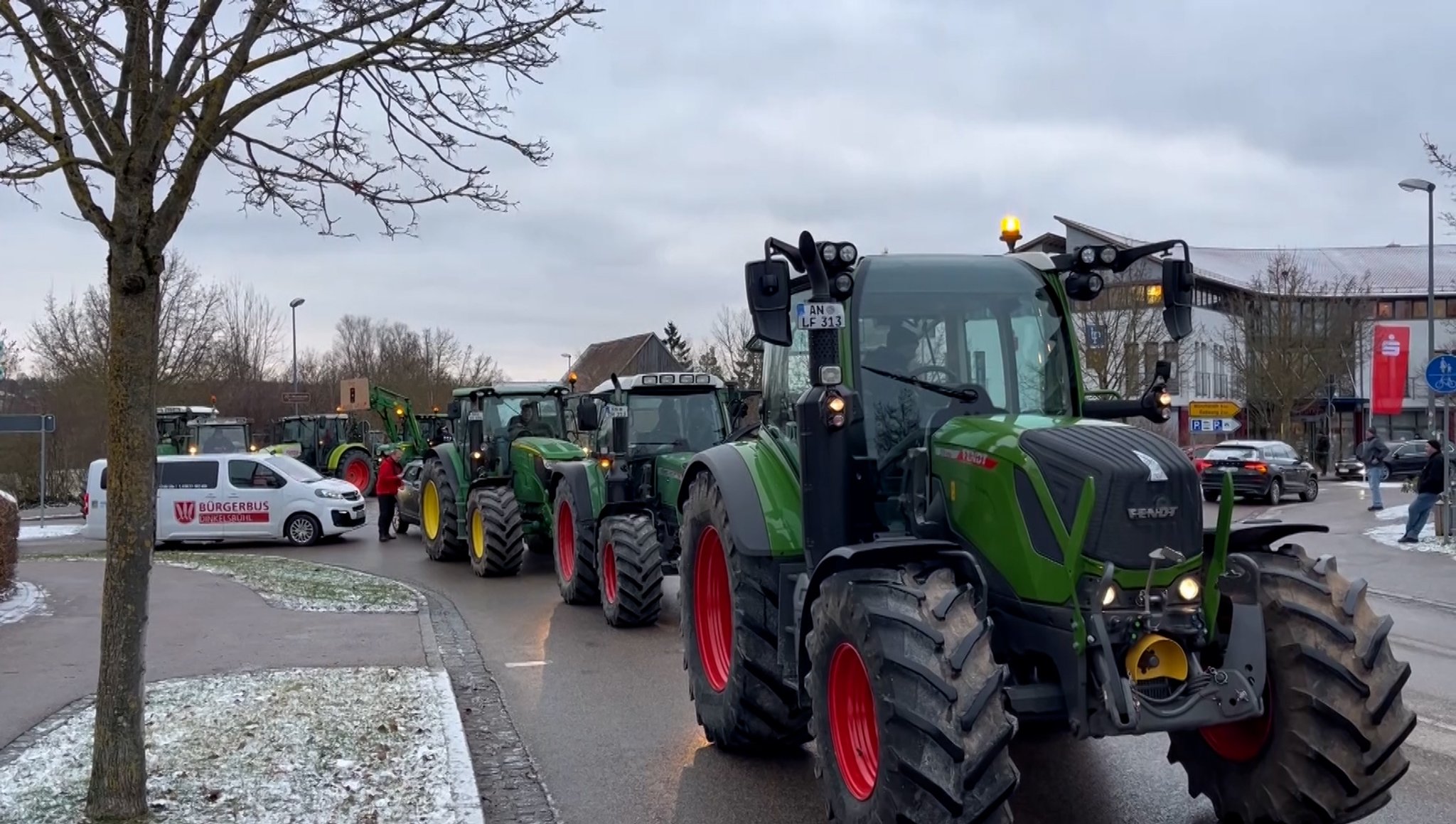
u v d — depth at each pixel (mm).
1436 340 55406
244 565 15461
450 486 16344
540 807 5512
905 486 5066
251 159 5391
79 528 24547
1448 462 16297
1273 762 4438
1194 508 4277
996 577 4527
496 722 7145
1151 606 4199
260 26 4805
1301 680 4340
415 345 61969
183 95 4867
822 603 4602
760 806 5520
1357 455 41281
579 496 12055
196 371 37531
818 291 4965
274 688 7590
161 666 8508
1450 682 7891
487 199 6000
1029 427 4586
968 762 3830
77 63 4590
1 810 5023
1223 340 46281
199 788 5371
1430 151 14984
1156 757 6145
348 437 33781
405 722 6660
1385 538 17094
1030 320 5426
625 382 11977
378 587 13172
